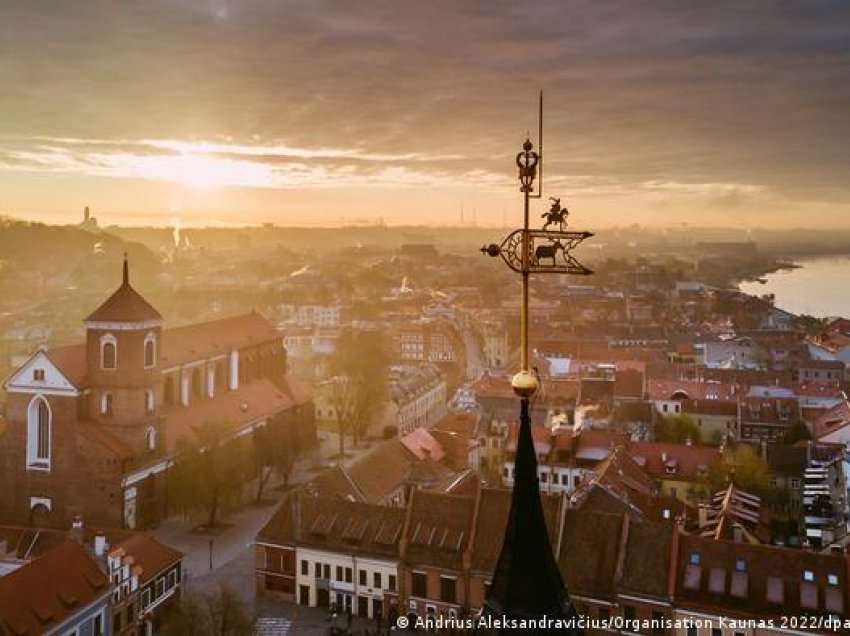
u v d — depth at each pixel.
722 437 158.62
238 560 116.31
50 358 125.00
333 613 99.38
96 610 82.31
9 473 127.19
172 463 135.12
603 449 138.75
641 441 148.25
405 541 97.00
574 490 121.62
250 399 167.12
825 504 121.62
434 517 98.44
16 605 73.75
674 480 131.25
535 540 15.90
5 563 93.50
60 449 125.00
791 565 81.19
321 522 102.69
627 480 118.31
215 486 130.12
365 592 99.12
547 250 15.77
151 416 131.12
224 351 162.88
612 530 89.12
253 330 179.50
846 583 78.56
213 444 135.50
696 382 186.75
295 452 168.00
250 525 131.88
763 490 126.81
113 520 122.69
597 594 86.06
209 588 105.44
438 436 153.00
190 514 136.38
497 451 162.25
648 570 85.44
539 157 15.85
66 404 124.62
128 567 87.75
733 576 82.31
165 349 148.00
